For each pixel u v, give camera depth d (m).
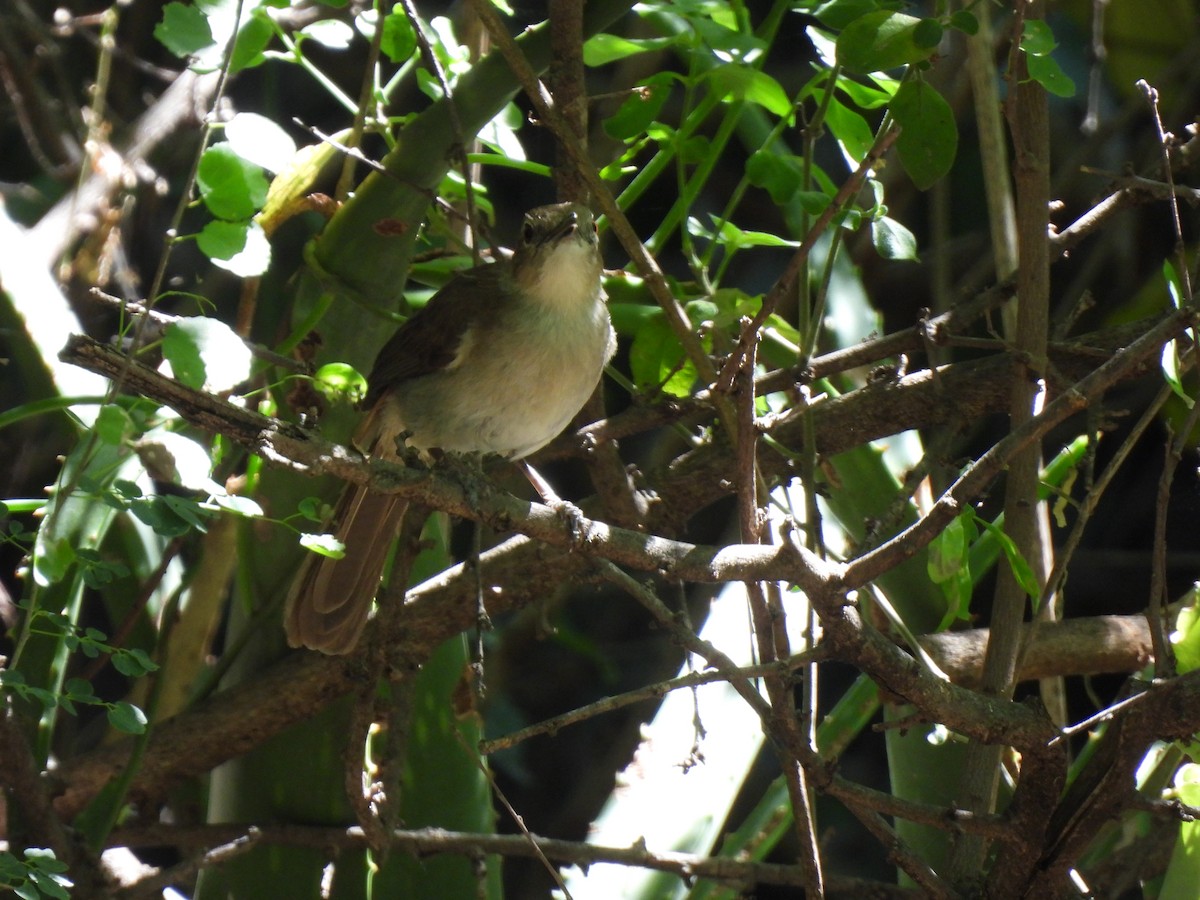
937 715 5.39
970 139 13.16
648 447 13.14
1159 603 5.56
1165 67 12.47
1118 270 12.45
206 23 5.79
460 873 7.23
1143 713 5.46
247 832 7.18
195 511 5.57
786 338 8.25
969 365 7.27
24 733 6.98
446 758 7.39
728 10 7.32
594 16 7.25
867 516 7.71
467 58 7.79
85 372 7.44
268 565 7.51
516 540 7.31
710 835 7.41
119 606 7.96
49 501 6.22
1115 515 12.52
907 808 5.66
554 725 5.25
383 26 7.41
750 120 8.77
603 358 8.20
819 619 5.39
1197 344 5.14
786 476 7.46
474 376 8.01
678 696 7.79
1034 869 5.85
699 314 7.05
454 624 7.16
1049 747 5.39
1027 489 6.26
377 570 7.44
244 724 7.21
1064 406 4.94
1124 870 7.17
